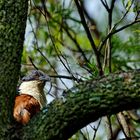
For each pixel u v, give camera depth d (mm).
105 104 7035
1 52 7578
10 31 7656
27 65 12758
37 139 7199
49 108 7262
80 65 11266
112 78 7113
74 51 13695
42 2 12461
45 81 11859
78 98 7129
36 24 13719
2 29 7637
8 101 7531
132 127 13797
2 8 7684
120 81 7051
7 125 7430
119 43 13766
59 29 13906
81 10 11492
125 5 11078
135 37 13930
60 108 7172
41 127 7211
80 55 13742
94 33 17078
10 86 7566
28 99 10328
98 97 7062
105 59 11562
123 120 11648
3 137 7359
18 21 7727
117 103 7027
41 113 7305
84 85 7203
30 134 7270
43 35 13664
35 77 11891
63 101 7188
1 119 7418
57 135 7164
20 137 7332
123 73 7121
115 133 14930
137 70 7133
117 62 13836
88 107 7078
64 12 13703
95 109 7074
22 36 7770
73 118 7121
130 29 14180
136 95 6953
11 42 7637
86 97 7102
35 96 11602
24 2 7820
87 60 11406
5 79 7539
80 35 16234
